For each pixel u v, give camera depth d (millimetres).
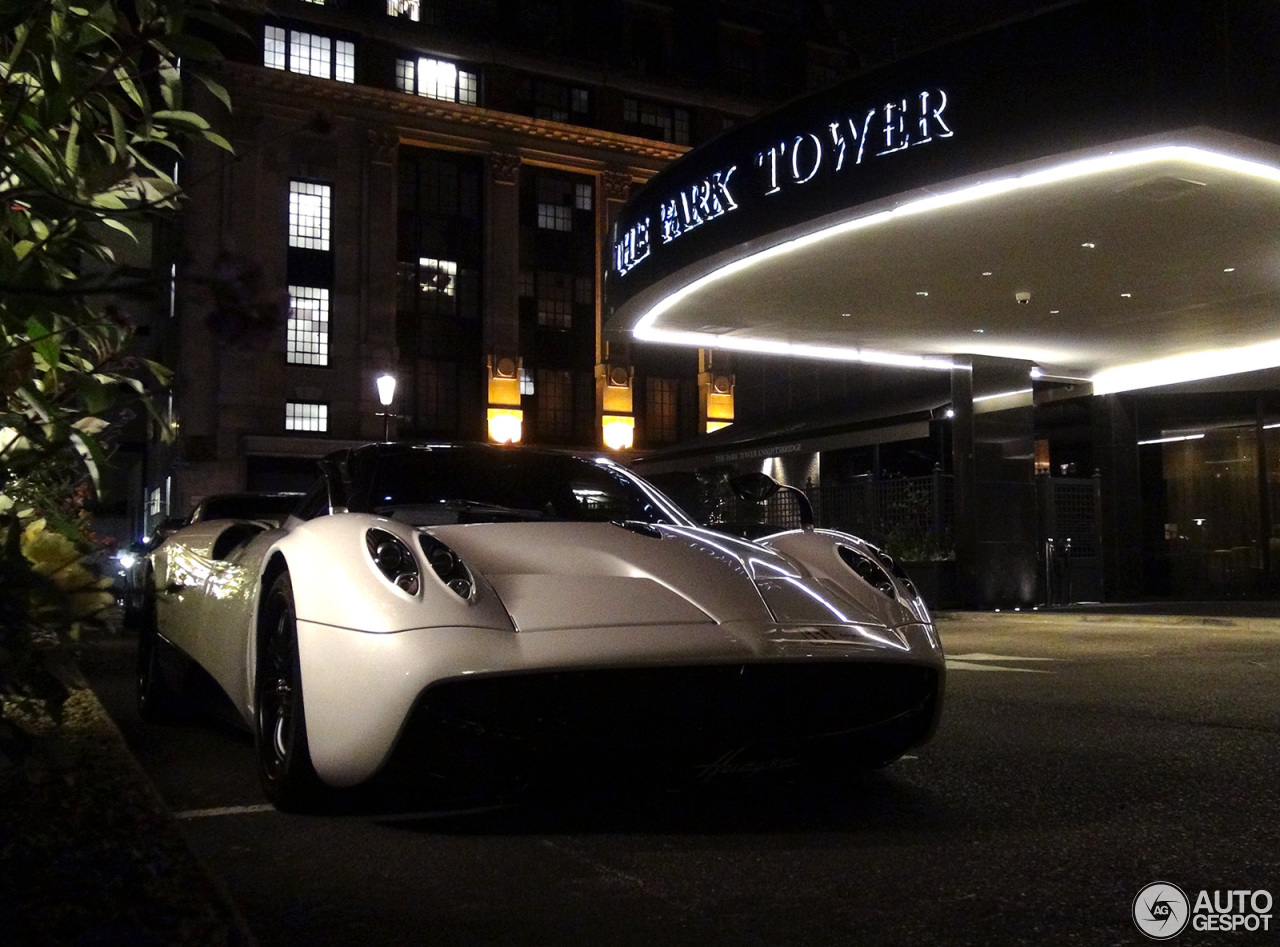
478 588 3176
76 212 1703
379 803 3539
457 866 2881
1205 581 18984
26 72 1791
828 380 26062
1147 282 12562
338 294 30844
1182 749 4523
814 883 2729
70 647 1741
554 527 3818
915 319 14359
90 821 2828
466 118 32562
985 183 9461
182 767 4324
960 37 9492
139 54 1842
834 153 10367
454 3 33250
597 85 34781
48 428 1842
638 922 2455
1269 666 8008
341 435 30578
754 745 3180
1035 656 8938
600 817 3393
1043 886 2691
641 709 3072
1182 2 8430
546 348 34344
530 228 34219
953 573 16297
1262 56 8562
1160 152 8688
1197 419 19172
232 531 4453
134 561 5383
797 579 3723
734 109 36812
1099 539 17891
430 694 2936
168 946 1968
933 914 2496
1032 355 16703
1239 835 3146
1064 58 8906
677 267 12266
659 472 22234
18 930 1998
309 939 2354
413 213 32500
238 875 2809
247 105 29562
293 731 3305
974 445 16172
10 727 1757
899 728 3510
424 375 32406
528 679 2990
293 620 3342
